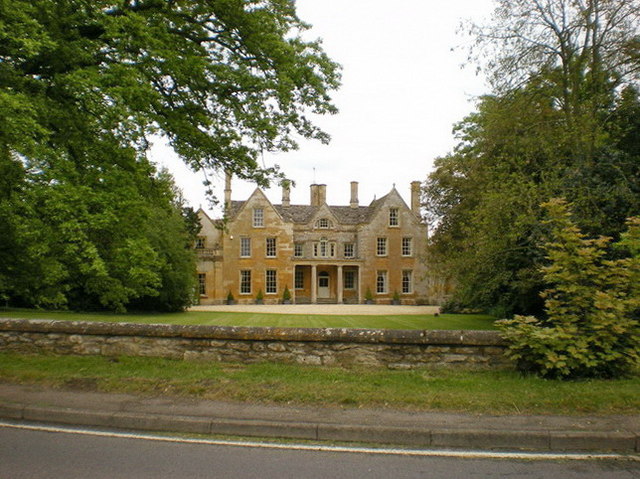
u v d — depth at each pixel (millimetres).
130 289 9430
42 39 7430
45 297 10297
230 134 11625
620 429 5062
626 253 11484
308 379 6906
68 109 9148
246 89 11141
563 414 5578
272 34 10766
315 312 32250
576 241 7230
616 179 12500
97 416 5582
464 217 22391
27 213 7953
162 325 8180
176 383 6691
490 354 7480
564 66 14367
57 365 7621
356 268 48062
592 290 7000
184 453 4668
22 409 5805
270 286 44625
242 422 5293
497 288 17016
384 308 38594
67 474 4090
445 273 19484
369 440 5090
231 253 44031
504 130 15391
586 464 4477
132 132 8977
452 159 24766
